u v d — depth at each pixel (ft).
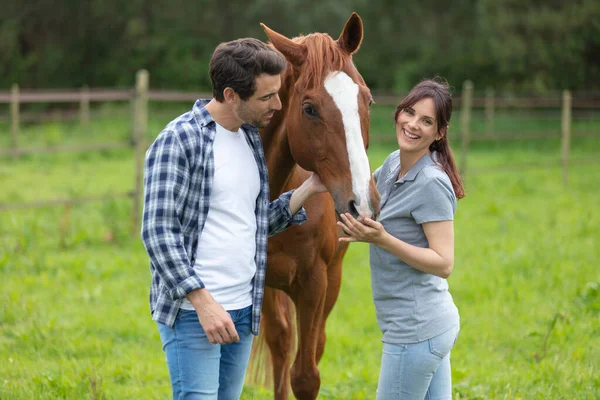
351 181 7.67
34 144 50.44
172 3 91.86
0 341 14.35
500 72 79.92
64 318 16.14
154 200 7.23
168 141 7.36
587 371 12.84
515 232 26.09
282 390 11.25
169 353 7.67
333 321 16.78
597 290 17.63
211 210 7.57
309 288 10.16
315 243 9.87
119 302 17.67
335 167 7.86
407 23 92.32
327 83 7.94
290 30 90.58
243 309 7.94
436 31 90.38
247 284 7.91
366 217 7.52
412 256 7.78
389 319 8.30
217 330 7.13
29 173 40.83
